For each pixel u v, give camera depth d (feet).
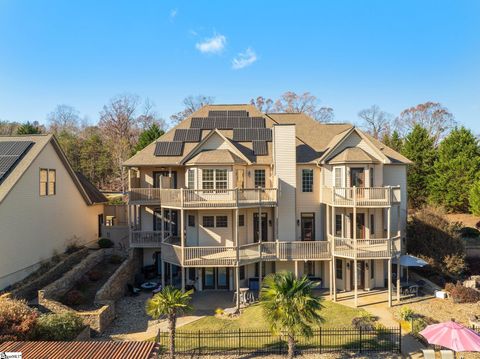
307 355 49.37
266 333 54.49
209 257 70.28
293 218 78.89
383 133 241.76
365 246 68.69
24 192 68.49
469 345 39.68
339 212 78.18
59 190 83.46
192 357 49.06
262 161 80.07
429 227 86.53
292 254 74.28
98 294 61.36
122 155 185.26
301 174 80.94
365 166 74.43
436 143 224.12
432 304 68.13
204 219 77.51
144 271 84.23
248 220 79.10
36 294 63.00
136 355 35.47
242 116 94.12
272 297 44.62
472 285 78.33
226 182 74.74
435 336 42.14
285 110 227.81
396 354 49.73
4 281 61.72
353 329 55.72
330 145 84.58
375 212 78.33
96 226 107.34
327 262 80.28
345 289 77.51
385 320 61.00
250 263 72.64
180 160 80.23
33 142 76.07
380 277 78.69
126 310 65.87
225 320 62.03
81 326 52.60
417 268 86.94
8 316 45.78
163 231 75.92
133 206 87.51
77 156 201.26
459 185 143.13
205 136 81.41
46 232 77.05
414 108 234.79
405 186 85.25
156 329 57.57
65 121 276.62
